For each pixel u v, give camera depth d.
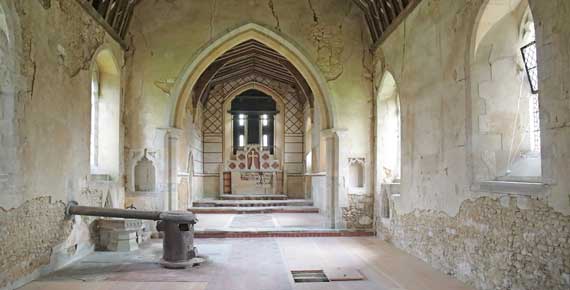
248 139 18.61
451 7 5.91
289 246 8.27
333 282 5.69
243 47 13.52
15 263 5.27
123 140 9.34
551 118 3.95
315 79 9.86
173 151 9.56
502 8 5.18
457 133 5.76
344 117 9.76
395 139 9.46
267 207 13.73
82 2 7.11
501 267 4.77
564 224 3.80
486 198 5.07
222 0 9.70
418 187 7.13
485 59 5.38
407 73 7.65
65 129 6.66
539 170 4.71
